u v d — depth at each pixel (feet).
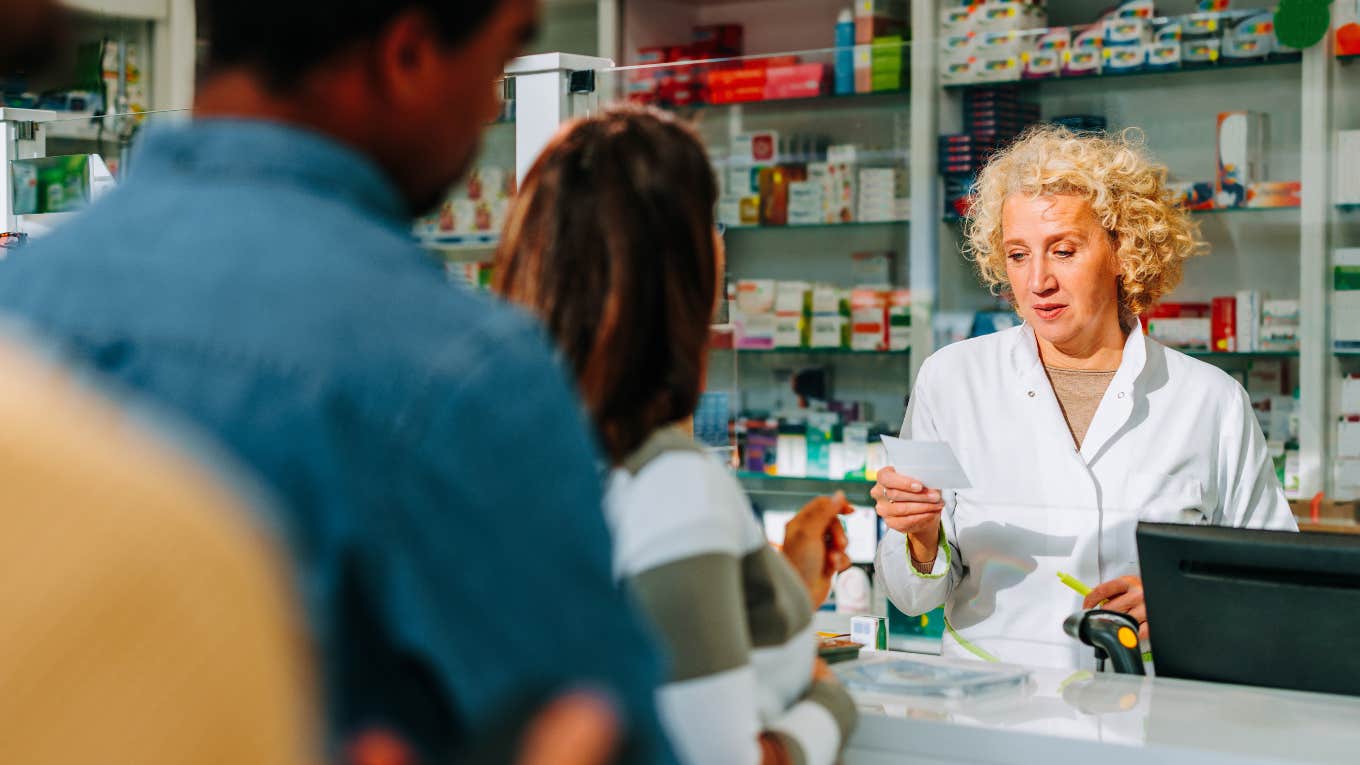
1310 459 11.48
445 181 2.42
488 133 8.07
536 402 1.89
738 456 14.44
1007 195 8.22
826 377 14.42
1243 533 5.54
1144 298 8.17
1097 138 8.09
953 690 5.50
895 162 14.01
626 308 3.80
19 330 1.86
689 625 3.57
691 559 3.62
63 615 0.83
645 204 3.84
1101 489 7.90
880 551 7.91
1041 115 13.33
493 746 1.79
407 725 1.85
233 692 0.89
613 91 7.66
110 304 1.90
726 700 3.58
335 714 1.79
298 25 2.14
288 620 0.99
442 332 1.90
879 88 13.94
